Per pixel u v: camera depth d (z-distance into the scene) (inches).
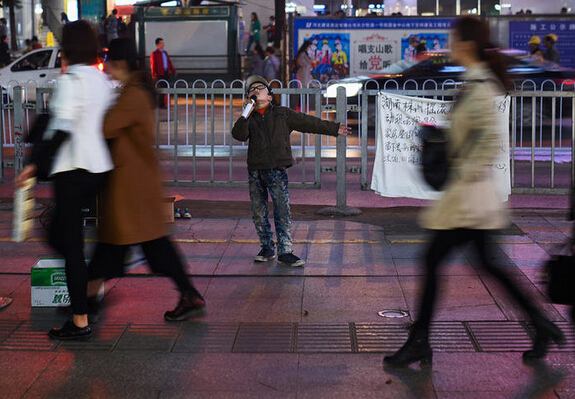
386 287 240.8
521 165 482.9
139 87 199.3
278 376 177.8
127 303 227.1
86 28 195.3
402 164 340.8
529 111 498.9
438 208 179.0
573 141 356.5
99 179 195.5
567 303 174.1
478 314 215.9
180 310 212.1
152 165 203.3
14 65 850.1
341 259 269.6
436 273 180.1
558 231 305.6
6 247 282.4
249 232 305.6
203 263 264.4
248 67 1087.6
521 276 247.6
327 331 205.3
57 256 233.9
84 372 180.4
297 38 797.2
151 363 185.3
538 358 184.9
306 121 257.0
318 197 389.4
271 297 232.7
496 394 168.2
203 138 571.8
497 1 1033.5
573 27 820.0
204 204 366.9
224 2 1038.4
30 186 194.9
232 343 197.5
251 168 259.8
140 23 1045.8
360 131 385.4
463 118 173.9
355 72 798.5
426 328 181.0
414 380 175.3
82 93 190.1
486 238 180.5
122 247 208.8
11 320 213.8
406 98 336.2
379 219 332.8
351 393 169.2
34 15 1519.4
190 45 1045.8
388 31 794.2
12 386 173.2
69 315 217.5
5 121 580.7
